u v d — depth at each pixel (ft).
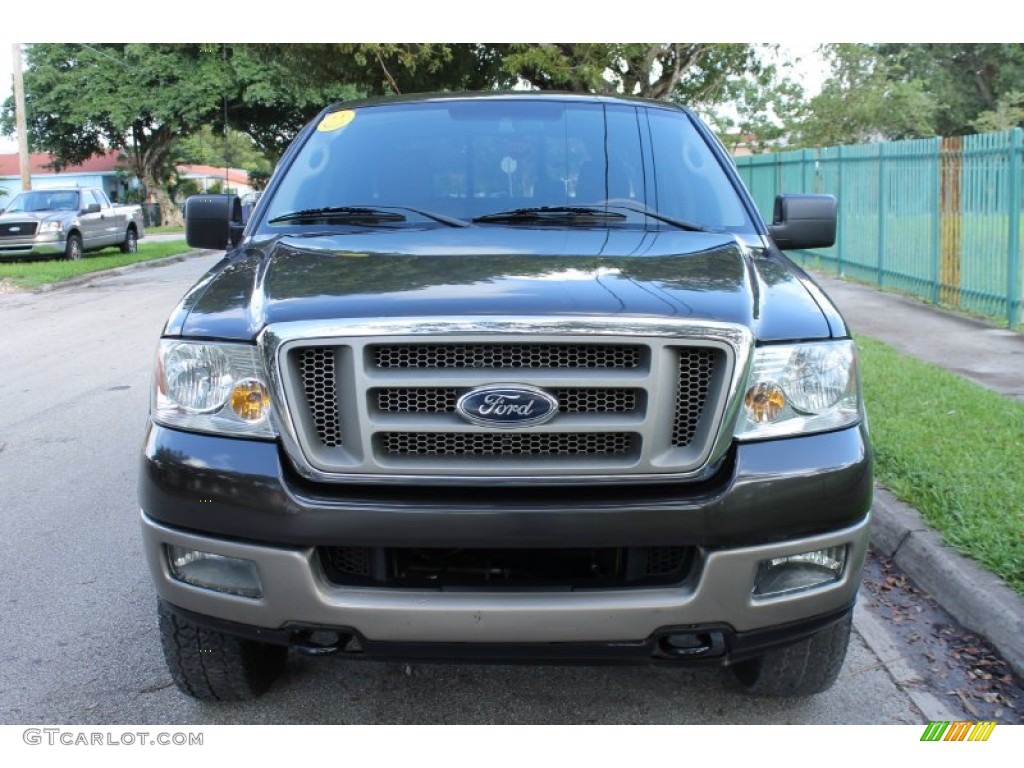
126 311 44.88
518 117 13.33
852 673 10.97
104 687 10.62
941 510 14.19
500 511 7.73
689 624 7.93
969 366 25.38
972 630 11.91
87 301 49.62
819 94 96.63
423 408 7.90
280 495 7.88
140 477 8.64
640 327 7.81
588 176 12.44
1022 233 31.35
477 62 63.41
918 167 39.19
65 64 149.48
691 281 8.94
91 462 19.56
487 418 7.79
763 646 8.30
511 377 7.80
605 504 7.79
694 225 11.78
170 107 140.77
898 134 104.99
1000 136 32.50
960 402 20.39
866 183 45.11
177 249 87.45
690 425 8.05
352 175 12.65
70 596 13.07
